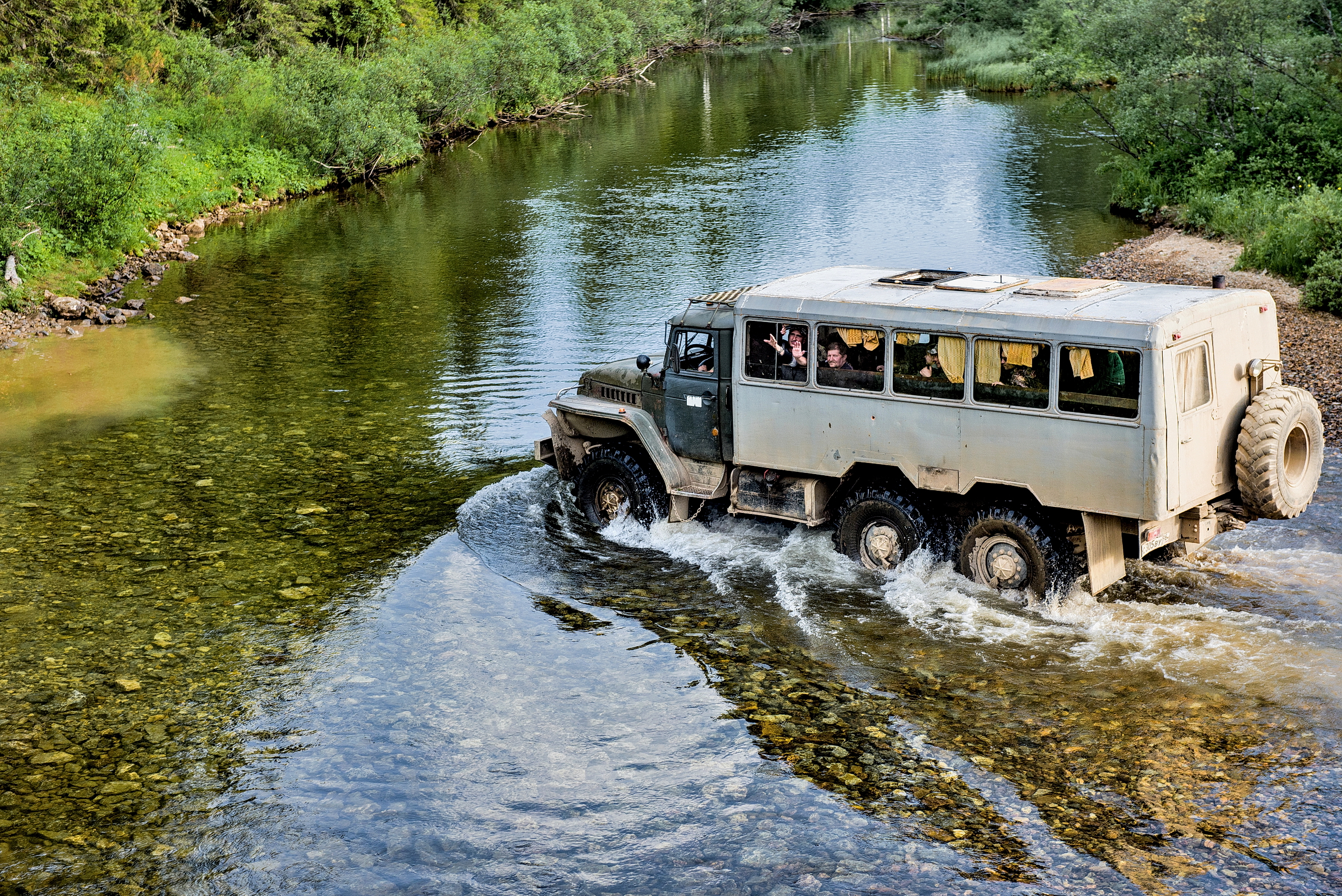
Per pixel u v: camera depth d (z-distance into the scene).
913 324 10.36
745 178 37.03
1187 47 30.14
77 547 12.40
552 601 10.95
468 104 50.06
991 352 10.02
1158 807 7.50
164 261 28.61
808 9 100.25
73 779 8.34
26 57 36.66
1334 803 7.39
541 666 9.77
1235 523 10.19
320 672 9.77
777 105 53.81
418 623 10.57
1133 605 10.14
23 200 25.44
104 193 27.00
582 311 22.70
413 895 7.13
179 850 7.57
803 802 7.84
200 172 34.56
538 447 13.43
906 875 7.06
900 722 8.67
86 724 9.03
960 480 10.36
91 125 29.48
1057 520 10.16
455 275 26.39
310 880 7.27
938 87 56.94
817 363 10.97
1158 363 9.17
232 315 23.36
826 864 7.21
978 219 29.30
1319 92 27.91
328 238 31.38
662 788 8.09
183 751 8.67
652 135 47.72
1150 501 9.38
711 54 81.56
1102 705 8.67
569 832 7.67
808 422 11.12
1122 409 9.42
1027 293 10.38
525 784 8.20
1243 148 28.36
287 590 11.32
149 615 10.84
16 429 16.50
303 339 21.34
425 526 12.82
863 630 10.07
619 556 11.89
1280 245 21.94
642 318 21.92
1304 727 8.21
